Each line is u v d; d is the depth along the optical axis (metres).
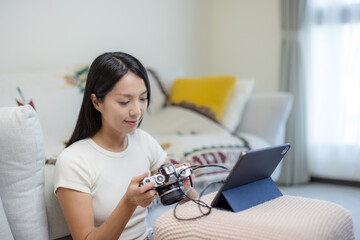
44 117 2.00
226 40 3.62
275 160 1.09
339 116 3.00
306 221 0.88
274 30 3.31
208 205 1.02
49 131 2.00
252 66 3.47
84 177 1.06
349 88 2.93
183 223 0.93
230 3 3.56
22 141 1.07
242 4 3.48
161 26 3.23
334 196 2.69
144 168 1.22
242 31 3.51
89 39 2.70
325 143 3.07
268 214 0.93
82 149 1.11
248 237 0.83
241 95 2.61
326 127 3.05
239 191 1.02
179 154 2.02
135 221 1.16
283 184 3.09
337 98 2.99
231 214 0.94
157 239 0.96
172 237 0.93
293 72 3.03
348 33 2.91
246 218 0.91
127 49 2.97
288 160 3.04
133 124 1.08
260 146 2.34
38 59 2.43
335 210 0.98
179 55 3.41
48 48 2.48
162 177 0.96
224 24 3.62
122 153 1.16
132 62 1.08
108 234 0.97
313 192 2.82
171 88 2.79
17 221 1.09
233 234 0.85
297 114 3.04
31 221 1.10
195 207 1.02
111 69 1.05
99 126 1.16
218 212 0.96
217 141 2.21
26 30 2.37
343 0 2.91
